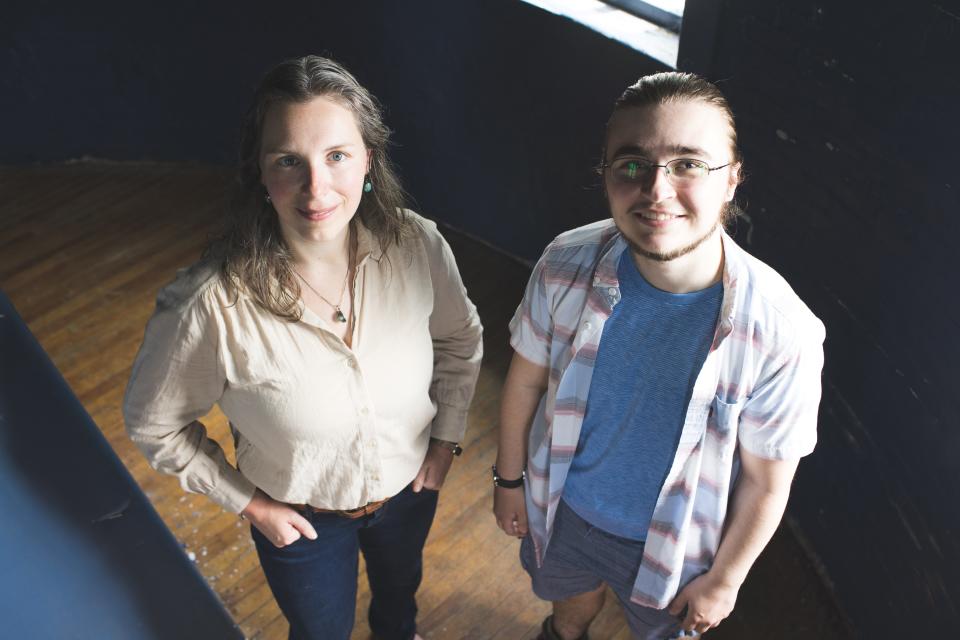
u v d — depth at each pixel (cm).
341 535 166
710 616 162
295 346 135
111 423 294
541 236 346
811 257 218
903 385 191
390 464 155
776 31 211
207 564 248
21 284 363
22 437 123
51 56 416
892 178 184
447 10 325
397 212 142
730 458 142
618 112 122
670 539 152
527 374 157
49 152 445
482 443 280
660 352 137
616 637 226
